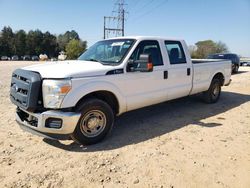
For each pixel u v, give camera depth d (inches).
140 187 131.5
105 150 173.5
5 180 136.8
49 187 131.0
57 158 161.9
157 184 134.0
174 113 264.8
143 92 211.8
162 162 156.6
